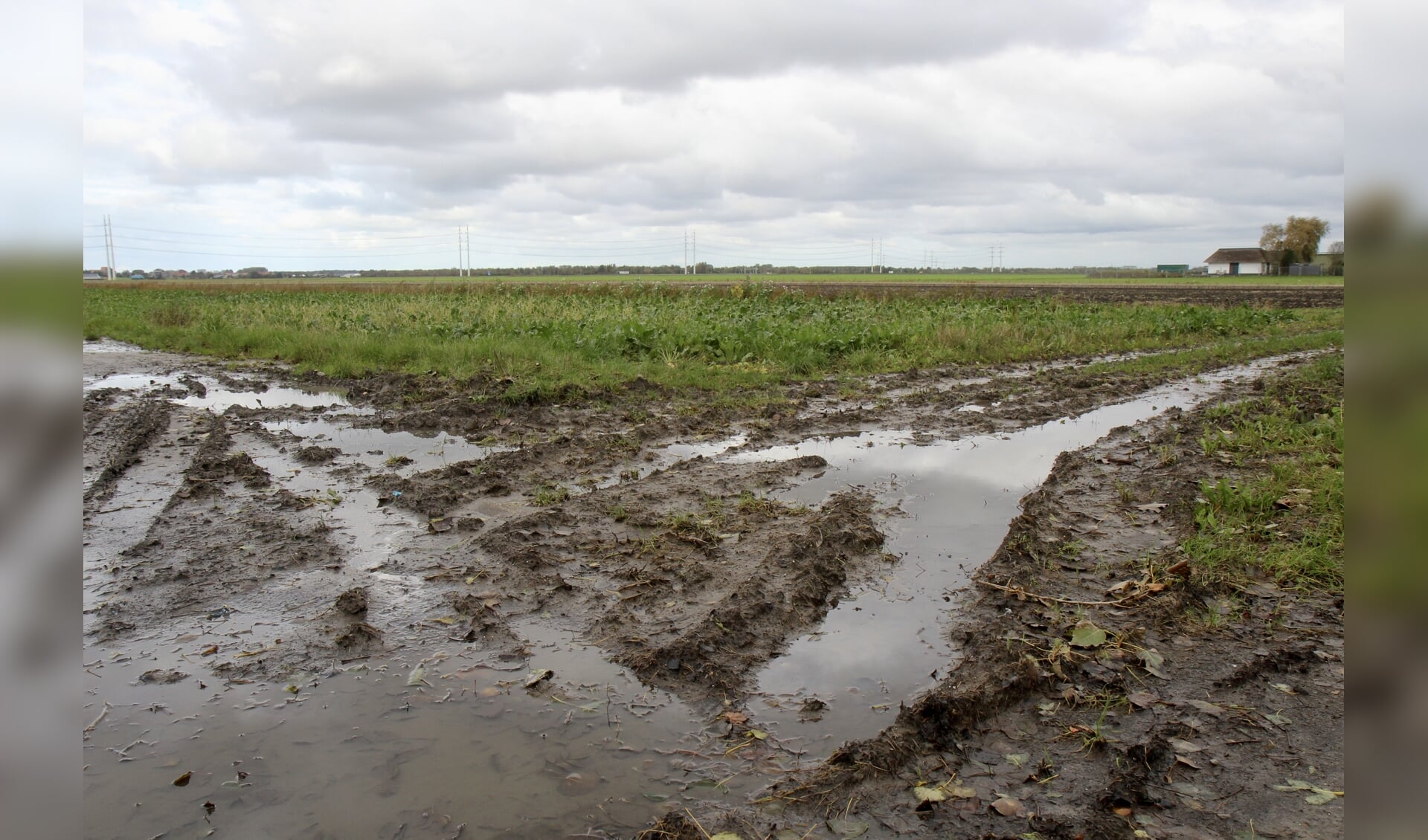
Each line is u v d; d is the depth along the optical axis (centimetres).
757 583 445
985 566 482
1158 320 2022
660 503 595
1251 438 747
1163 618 412
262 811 283
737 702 348
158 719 336
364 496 616
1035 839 267
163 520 556
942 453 759
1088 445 791
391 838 271
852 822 277
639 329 1413
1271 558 475
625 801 288
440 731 328
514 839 270
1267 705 340
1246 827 269
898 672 371
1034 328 1797
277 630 409
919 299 2703
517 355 1251
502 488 628
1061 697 350
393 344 1365
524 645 394
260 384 1161
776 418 902
